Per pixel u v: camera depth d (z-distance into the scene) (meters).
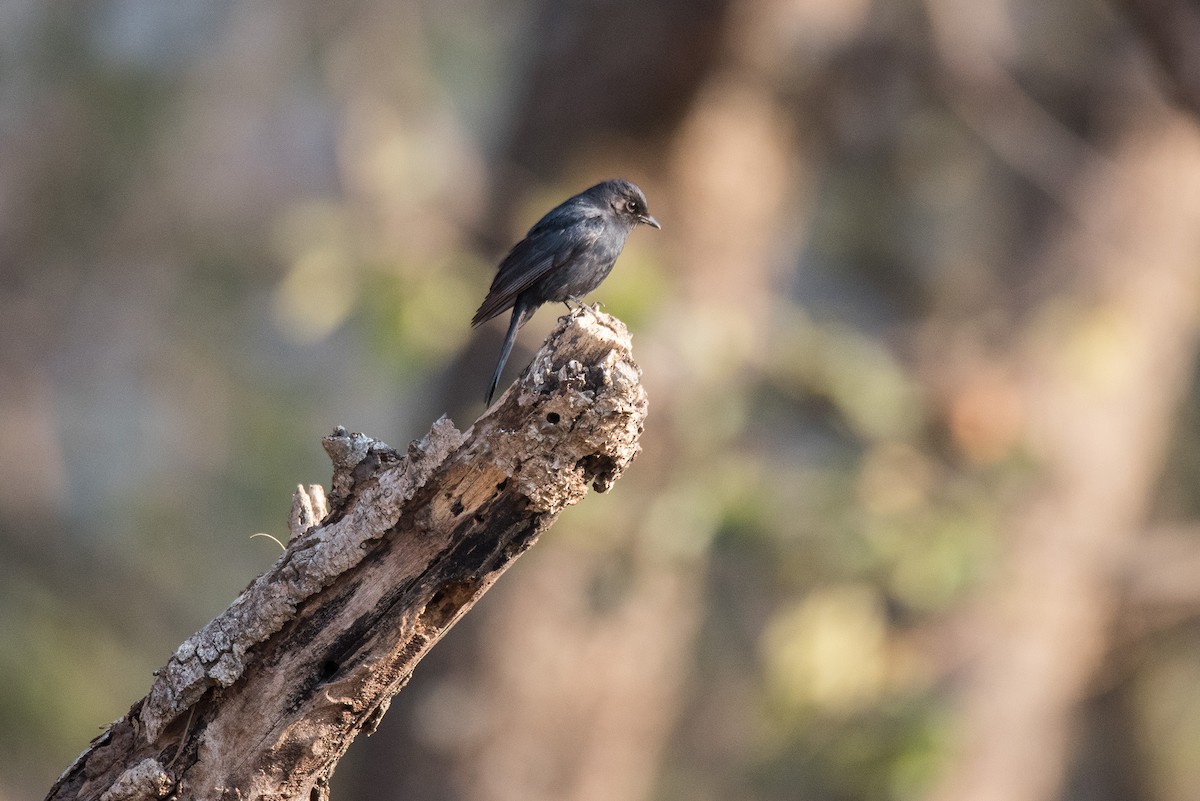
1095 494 13.70
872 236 17.86
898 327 16.02
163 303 22.55
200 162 21.47
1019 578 13.28
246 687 5.16
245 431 23.06
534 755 11.79
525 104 12.45
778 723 12.41
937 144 16.52
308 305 11.32
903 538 12.26
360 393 24.08
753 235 12.52
